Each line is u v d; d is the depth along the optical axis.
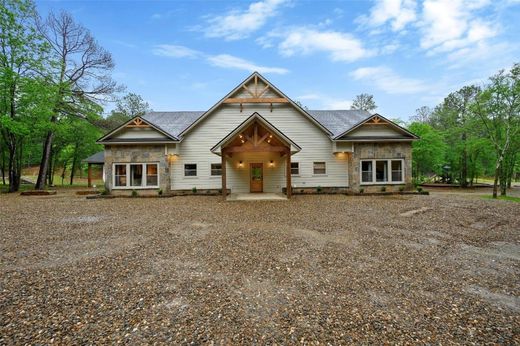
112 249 5.82
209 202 13.52
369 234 7.10
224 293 3.73
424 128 27.94
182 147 17.39
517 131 16.42
